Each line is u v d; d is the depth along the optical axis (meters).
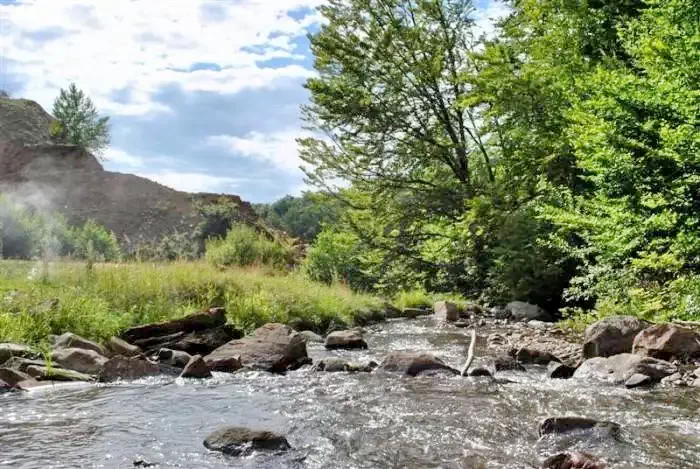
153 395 7.22
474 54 22.44
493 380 8.20
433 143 25.42
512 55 22.52
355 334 11.94
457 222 24.27
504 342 12.30
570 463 4.49
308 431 5.74
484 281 23.83
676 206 10.88
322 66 26.22
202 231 33.88
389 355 9.10
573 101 16.41
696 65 10.07
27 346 8.66
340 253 26.73
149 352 10.18
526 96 20.97
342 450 5.17
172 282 13.77
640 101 11.02
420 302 21.55
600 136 11.54
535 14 20.95
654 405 6.66
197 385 7.86
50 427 5.74
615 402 6.82
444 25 25.81
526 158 21.70
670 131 9.88
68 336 9.27
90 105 56.38
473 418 6.18
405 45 25.56
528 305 19.53
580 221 13.51
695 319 10.95
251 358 9.24
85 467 4.63
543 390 7.52
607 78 11.77
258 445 5.12
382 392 7.42
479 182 24.77
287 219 97.94
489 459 4.92
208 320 11.16
